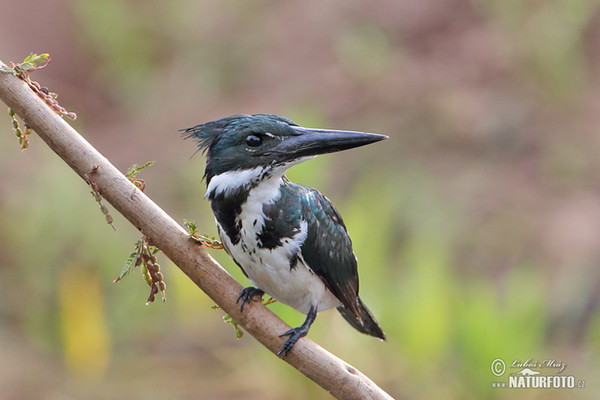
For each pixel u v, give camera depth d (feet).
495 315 31.73
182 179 45.91
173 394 33.30
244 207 18.53
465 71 50.67
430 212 41.93
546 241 39.40
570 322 35.22
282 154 18.07
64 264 38.96
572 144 45.01
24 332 37.42
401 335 31.99
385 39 53.72
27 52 55.11
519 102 48.01
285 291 19.65
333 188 44.06
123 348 36.40
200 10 59.11
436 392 31.42
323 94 50.88
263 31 56.90
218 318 37.09
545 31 49.85
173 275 35.99
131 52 56.90
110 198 15.66
